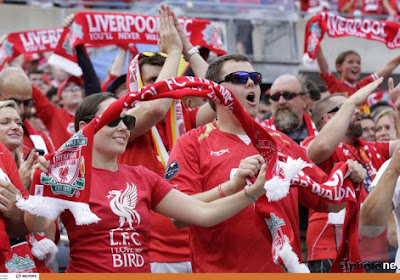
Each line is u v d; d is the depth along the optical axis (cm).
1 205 841
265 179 880
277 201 901
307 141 1285
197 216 897
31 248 1008
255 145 897
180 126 1157
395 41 1745
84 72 1446
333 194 938
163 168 1141
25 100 1301
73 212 802
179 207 908
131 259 850
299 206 1309
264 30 2180
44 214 791
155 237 1123
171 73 1095
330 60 2217
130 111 1102
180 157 980
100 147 884
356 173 959
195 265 961
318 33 1712
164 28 1139
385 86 1739
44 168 799
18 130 1075
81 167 809
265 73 2164
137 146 1143
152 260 1115
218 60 1030
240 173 899
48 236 1056
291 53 2200
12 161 923
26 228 870
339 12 2486
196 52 1191
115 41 1469
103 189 869
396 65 1700
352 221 964
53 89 2103
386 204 988
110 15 1466
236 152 969
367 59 2228
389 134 1614
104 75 2061
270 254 941
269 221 898
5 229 863
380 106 1961
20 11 2172
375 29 1738
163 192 915
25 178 938
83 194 805
